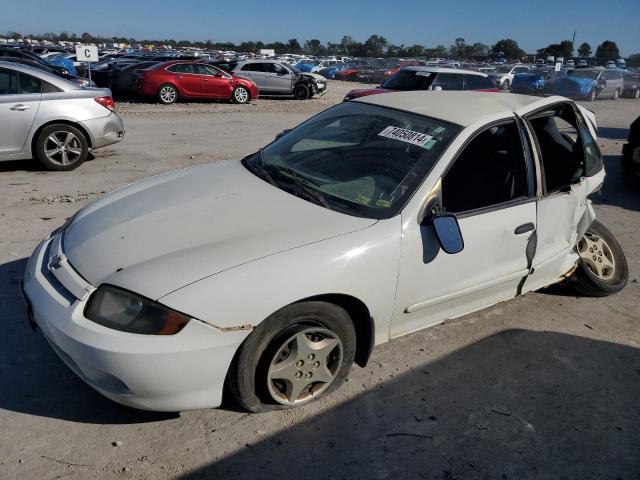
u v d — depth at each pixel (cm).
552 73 2827
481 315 421
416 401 317
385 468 269
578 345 390
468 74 1391
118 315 251
